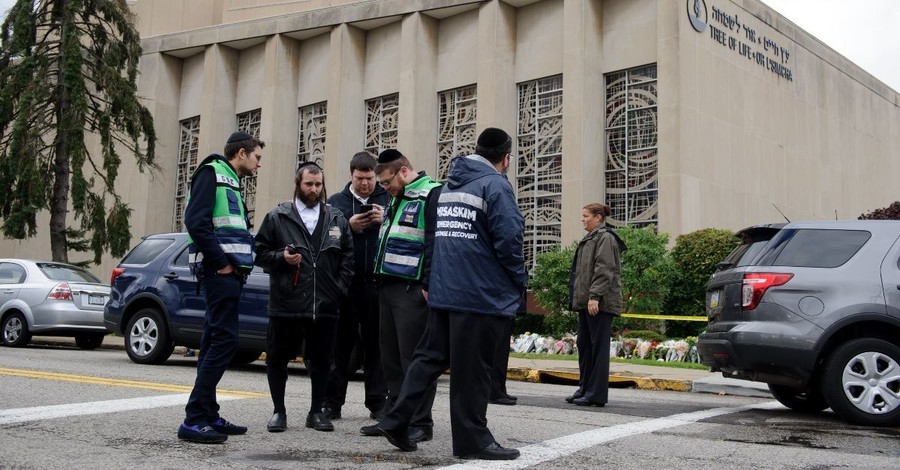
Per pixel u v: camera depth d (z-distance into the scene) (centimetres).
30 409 602
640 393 931
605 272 770
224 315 507
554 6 2112
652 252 1538
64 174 2011
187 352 1316
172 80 2920
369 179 643
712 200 1914
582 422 638
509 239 454
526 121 2141
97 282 1500
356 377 1049
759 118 2141
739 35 2092
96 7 2034
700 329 1614
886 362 657
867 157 2734
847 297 669
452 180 480
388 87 2416
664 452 502
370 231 638
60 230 1994
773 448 527
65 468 412
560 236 2012
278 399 559
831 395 660
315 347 573
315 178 579
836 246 695
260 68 2730
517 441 535
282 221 564
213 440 495
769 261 709
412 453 481
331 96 2450
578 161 1934
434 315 483
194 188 505
